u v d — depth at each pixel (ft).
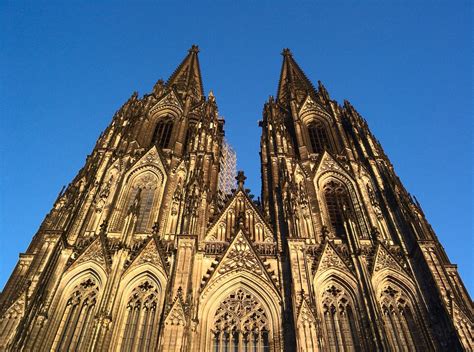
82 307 210.38
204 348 195.83
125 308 211.20
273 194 273.33
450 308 196.95
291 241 228.43
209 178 287.69
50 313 203.72
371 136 317.42
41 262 211.00
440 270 214.48
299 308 195.62
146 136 324.19
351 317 211.82
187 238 228.43
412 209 250.57
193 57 462.60
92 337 191.52
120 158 292.40
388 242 244.01
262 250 237.45
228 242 242.37
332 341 202.69
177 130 329.11
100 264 224.12
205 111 347.97
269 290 215.92
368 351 196.13
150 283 220.23
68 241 235.81
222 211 264.31
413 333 204.03
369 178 286.25
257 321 207.00
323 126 346.13
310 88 400.67
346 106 356.59
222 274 222.48
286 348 192.13
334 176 290.56
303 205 261.24
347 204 274.16
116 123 328.29
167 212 259.39
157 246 231.30
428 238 231.71
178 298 196.44
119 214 260.42
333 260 231.09
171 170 288.51
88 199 260.83
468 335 187.11
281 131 320.70
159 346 178.91
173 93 366.43
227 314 209.97
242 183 284.20
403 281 221.66
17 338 180.34
